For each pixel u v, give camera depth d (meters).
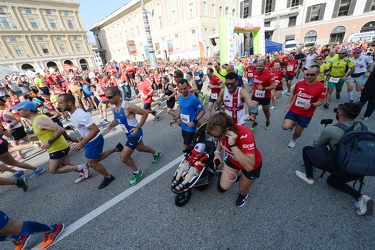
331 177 2.29
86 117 2.49
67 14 40.62
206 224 2.19
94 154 2.72
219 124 1.61
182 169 2.51
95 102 8.16
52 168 2.85
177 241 2.03
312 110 3.16
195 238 2.04
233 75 2.72
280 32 32.28
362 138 1.76
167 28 34.72
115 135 5.29
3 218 1.70
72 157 4.24
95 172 3.52
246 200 2.45
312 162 2.23
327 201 2.31
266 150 3.63
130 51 13.45
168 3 32.31
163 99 9.11
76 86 8.05
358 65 5.18
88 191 2.98
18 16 34.66
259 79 4.08
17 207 2.82
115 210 2.53
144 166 3.51
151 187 2.90
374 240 1.83
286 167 3.04
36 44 37.47
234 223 2.16
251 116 2.95
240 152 1.72
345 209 2.17
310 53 7.36
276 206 2.32
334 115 4.99
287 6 30.19
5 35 33.75
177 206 2.46
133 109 2.57
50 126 2.57
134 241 2.09
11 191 3.23
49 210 2.68
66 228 2.32
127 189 2.92
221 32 12.77
